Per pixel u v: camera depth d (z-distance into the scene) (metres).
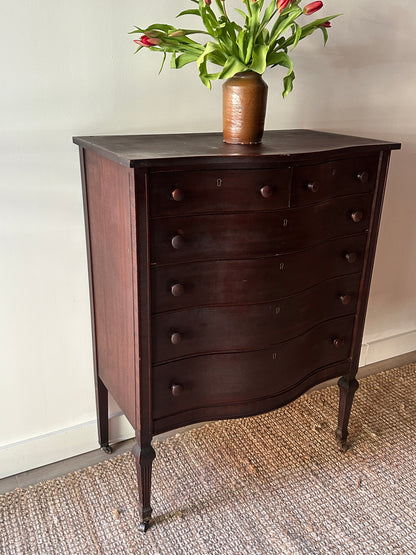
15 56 1.33
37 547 1.40
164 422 1.42
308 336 1.56
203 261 1.30
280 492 1.63
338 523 1.52
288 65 1.44
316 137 1.60
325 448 1.83
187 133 1.65
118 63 1.47
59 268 1.58
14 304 1.54
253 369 1.47
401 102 2.05
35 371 1.64
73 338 1.67
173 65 1.39
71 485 1.63
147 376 1.34
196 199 1.23
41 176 1.47
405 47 1.97
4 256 1.48
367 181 1.49
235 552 1.41
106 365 1.58
